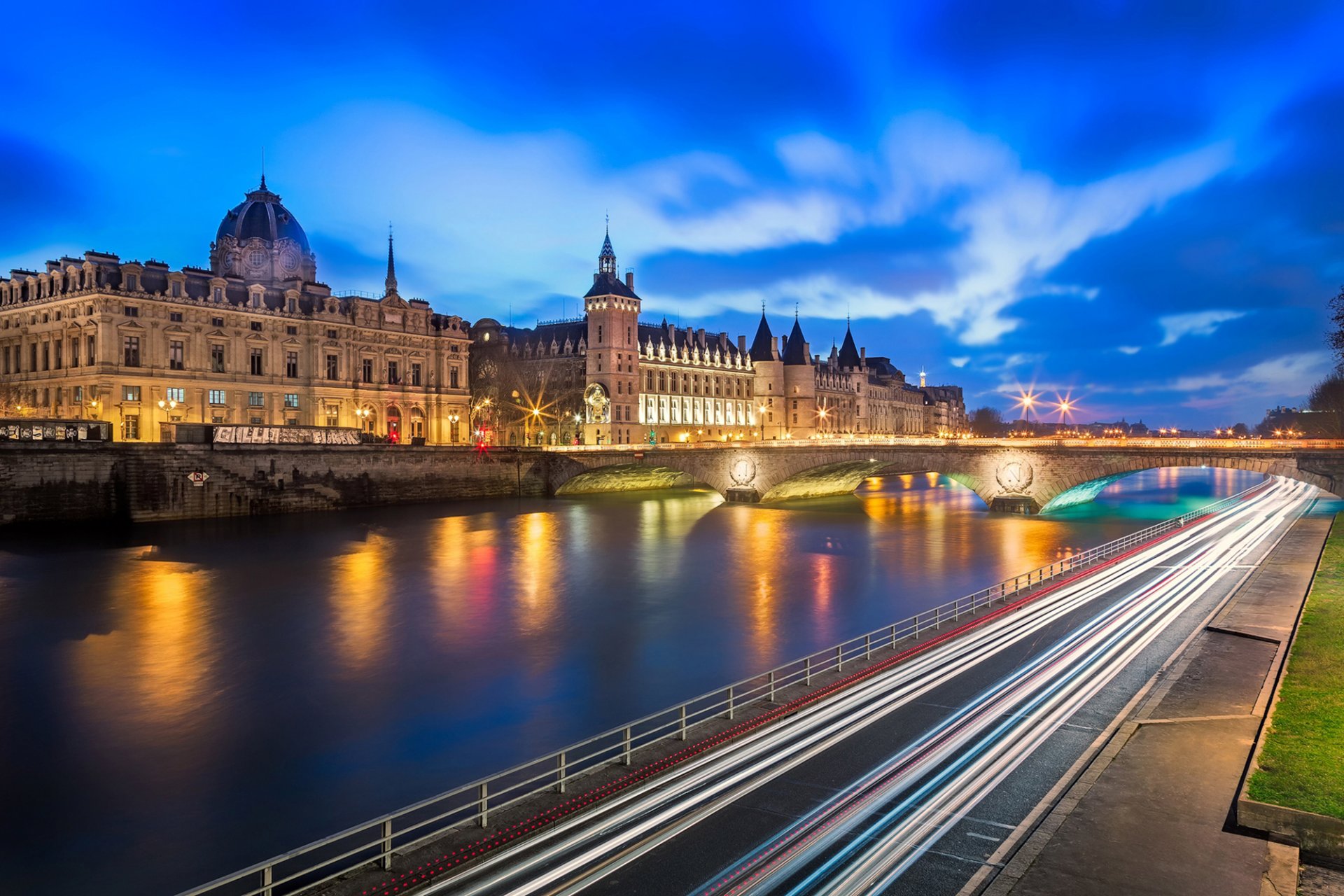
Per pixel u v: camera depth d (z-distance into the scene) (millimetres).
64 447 87250
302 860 25859
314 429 112688
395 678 43500
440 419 153625
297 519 102062
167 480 94500
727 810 23344
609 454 138000
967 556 80375
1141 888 18297
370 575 70000
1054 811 21953
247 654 47531
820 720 30469
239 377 126500
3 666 45031
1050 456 107750
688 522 107688
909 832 22094
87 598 59750
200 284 124875
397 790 30797
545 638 51031
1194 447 96562
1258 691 31391
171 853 26578
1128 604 50344
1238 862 19297
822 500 140375
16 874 25484
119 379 113250
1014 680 35188
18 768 32781
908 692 33531
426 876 19984
